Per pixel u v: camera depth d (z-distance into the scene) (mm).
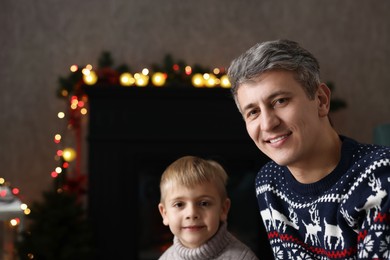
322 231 1217
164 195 1819
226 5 3928
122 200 3428
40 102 3875
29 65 3863
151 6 3896
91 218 3396
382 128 3131
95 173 3416
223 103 3463
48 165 3883
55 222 3186
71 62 3867
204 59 3920
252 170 3498
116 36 3879
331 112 3820
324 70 3963
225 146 3469
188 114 3453
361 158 1166
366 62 3986
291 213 1285
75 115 3709
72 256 3131
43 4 3861
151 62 3883
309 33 3961
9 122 3861
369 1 3996
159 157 3449
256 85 1125
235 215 3486
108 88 3383
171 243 3469
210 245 1760
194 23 3914
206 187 1765
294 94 1121
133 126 3428
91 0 3871
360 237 1142
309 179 1220
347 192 1159
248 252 1776
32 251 3115
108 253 3412
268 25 3947
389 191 1101
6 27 3844
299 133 1131
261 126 1145
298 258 1291
